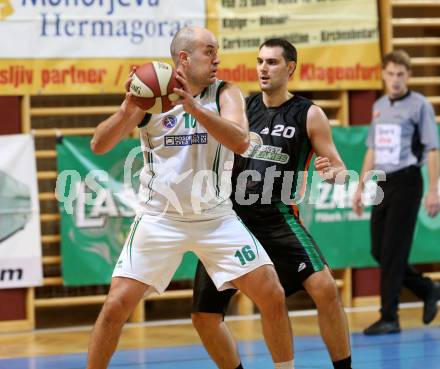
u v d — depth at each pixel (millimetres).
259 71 12391
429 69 22625
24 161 18422
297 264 11859
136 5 18922
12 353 16156
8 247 18344
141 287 10602
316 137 12281
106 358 10453
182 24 19172
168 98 9805
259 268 10727
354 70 20312
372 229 17609
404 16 22156
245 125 10281
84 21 18672
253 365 14453
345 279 20328
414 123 17234
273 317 10812
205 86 10633
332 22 20094
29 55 18469
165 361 14977
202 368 14391
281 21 19781
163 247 10688
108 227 18797
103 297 19344
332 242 20047
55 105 19969
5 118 18531
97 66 18781
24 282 18469
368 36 20344
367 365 14398
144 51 19000
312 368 14219
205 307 11570
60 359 15484
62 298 19203
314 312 19891
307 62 20031
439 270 22031
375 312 19656
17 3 18344
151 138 10688
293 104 12430
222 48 19453
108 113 19578
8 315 18516
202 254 10945
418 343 16109
